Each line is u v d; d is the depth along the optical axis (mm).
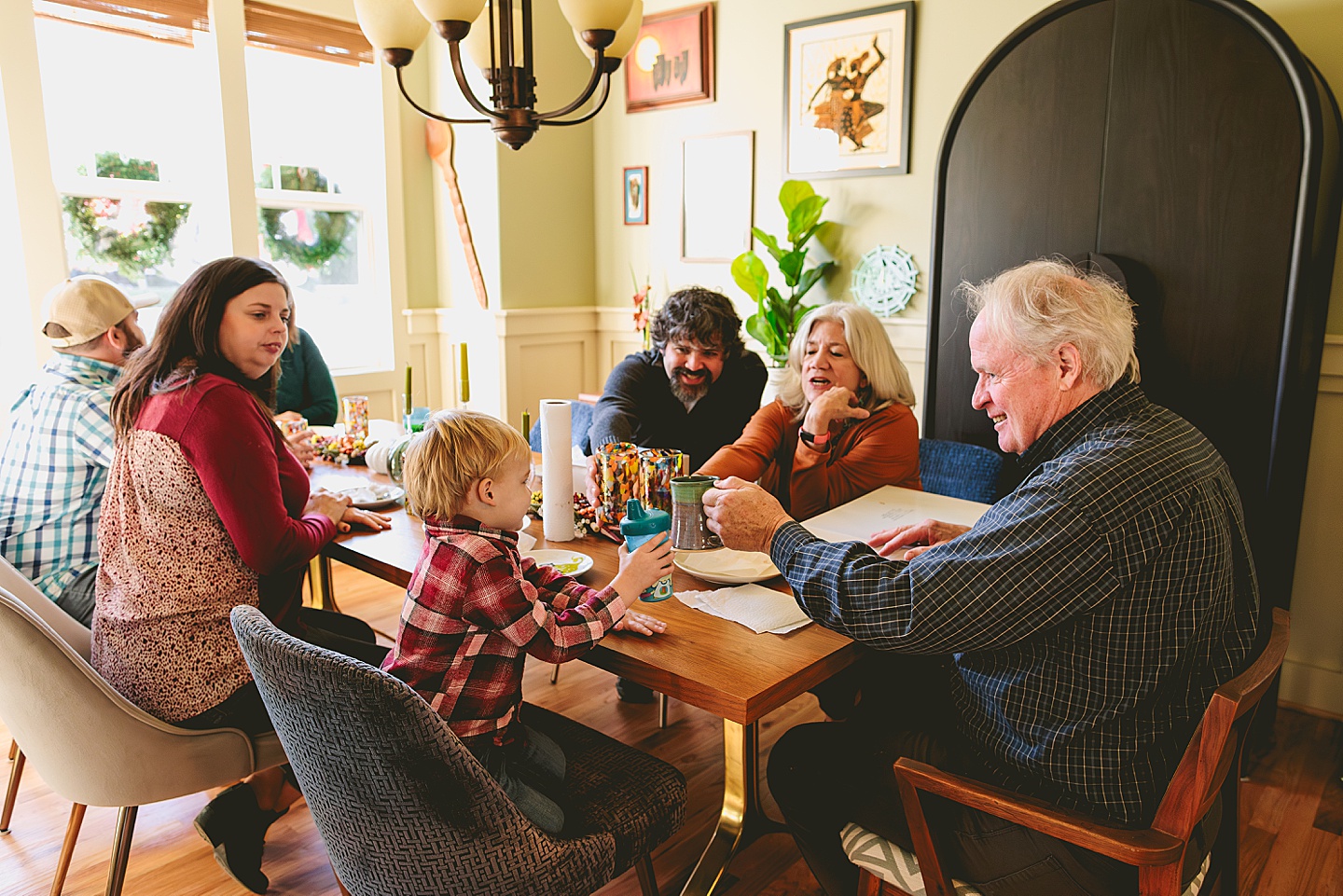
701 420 2631
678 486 1712
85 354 2080
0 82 3045
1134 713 1116
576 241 4492
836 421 1936
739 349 2672
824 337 1989
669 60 4027
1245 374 2199
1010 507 1145
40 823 2047
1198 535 1085
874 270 3492
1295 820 2066
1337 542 2523
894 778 1289
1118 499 1076
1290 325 2113
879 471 1959
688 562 1644
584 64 4359
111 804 1469
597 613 1306
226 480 1494
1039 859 1149
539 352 4406
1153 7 2219
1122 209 2332
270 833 2020
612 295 4551
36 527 2023
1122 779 1113
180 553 1512
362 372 4266
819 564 1268
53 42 3262
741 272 3572
